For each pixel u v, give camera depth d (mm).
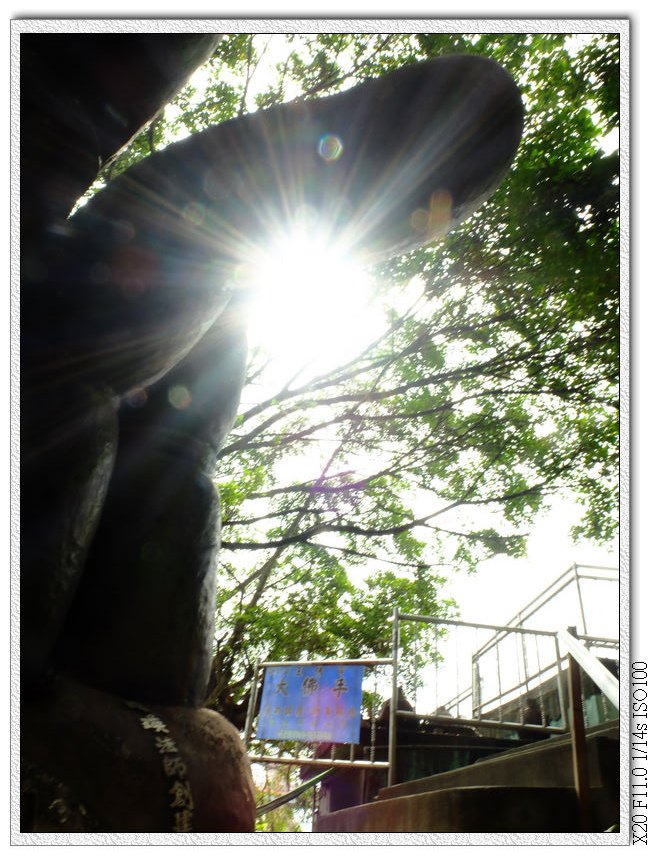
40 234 2373
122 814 1954
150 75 2658
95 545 2463
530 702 8320
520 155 7914
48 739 1950
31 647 1994
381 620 14719
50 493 2107
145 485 2590
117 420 2457
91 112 2590
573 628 5008
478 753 8227
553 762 4293
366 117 2424
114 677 2289
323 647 14336
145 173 2482
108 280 2371
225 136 2473
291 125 2455
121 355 2350
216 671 12516
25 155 2396
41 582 2027
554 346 8688
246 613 12773
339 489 9406
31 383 2221
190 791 2105
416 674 8664
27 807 1833
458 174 2463
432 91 2391
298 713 8102
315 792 10039
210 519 2684
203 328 2535
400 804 4430
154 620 2391
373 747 7863
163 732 2182
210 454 2828
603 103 7664
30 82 2418
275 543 8703
